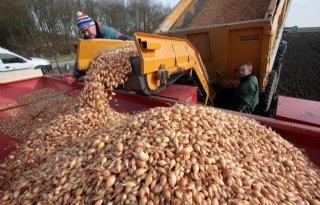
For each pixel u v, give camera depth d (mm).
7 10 16672
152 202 968
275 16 3234
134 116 1633
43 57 17969
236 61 3592
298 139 1681
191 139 1263
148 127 1346
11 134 2391
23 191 1220
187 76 3049
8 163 1704
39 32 18484
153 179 1042
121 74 2092
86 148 1357
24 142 2014
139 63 1950
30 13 17609
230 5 4395
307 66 10586
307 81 7871
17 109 3033
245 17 3918
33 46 18078
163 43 2166
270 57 3486
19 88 3732
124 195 983
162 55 2113
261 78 3477
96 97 2164
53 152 1661
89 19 3262
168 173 1057
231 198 1052
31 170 1465
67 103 2963
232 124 1615
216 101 4246
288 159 1465
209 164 1146
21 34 17828
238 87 3434
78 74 3242
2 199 1196
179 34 3855
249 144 1466
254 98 3309
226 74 3756
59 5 18609
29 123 2582
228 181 1108
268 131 1661
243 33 3283
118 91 2545
